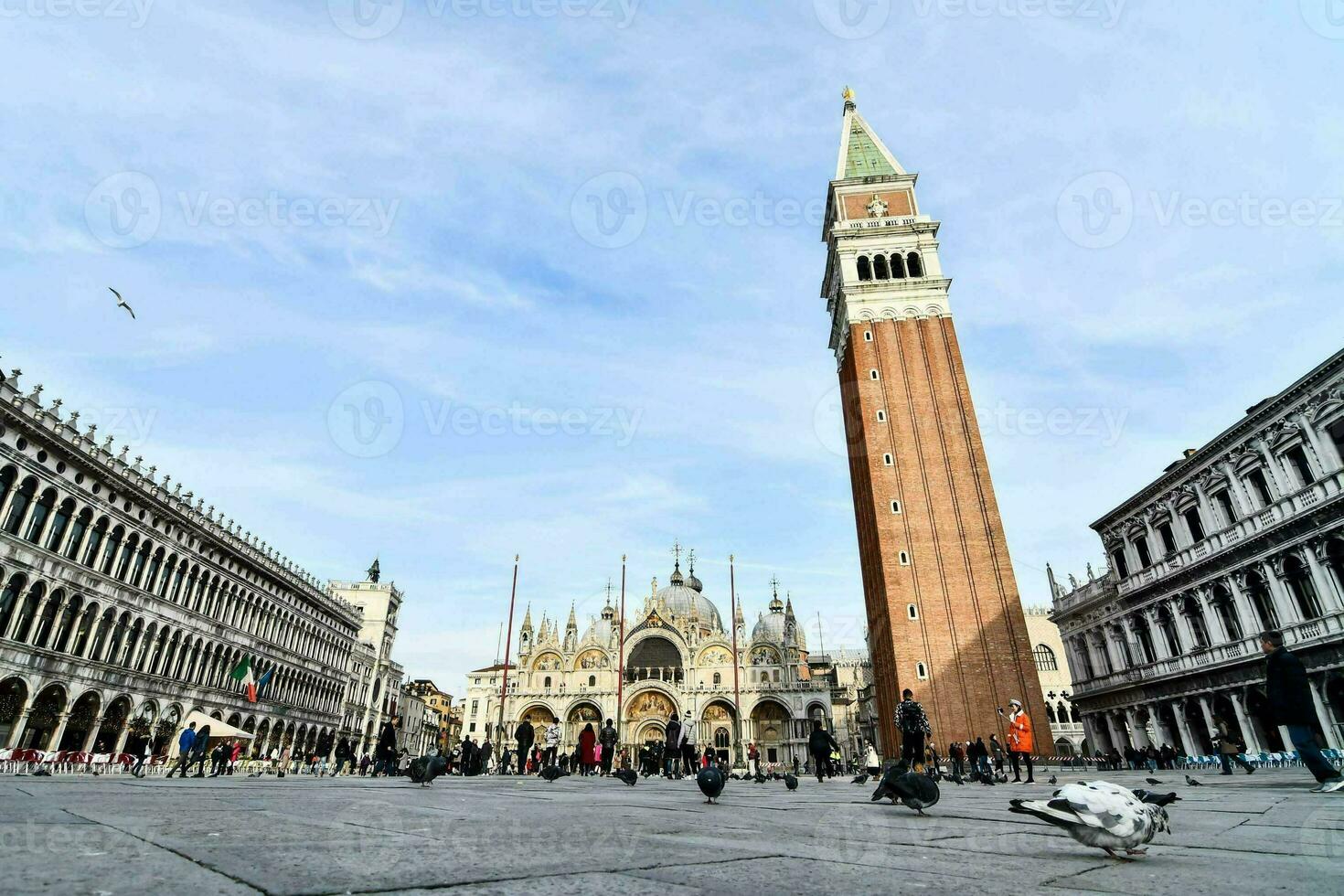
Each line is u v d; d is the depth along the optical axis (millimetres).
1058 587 71688
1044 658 96625
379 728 104312
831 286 88312
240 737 45500
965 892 4539
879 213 83125
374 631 107250
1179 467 51281
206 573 63000
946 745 57719
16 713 43500
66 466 47094
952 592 62938
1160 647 54344
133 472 53031
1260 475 45344
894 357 73562
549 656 122750
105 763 43656
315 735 82625
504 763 51625
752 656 116625
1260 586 44750
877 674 70188
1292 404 42000
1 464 42188
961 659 60438
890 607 63062
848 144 91562
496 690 136625
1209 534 49094
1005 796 17156
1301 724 14711
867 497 71562
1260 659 43094
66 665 46844
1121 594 58469
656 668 119688
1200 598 49656
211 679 63469
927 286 76250
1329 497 38656
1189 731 51188
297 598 79812
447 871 4773
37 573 44750
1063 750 91562
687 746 43031
